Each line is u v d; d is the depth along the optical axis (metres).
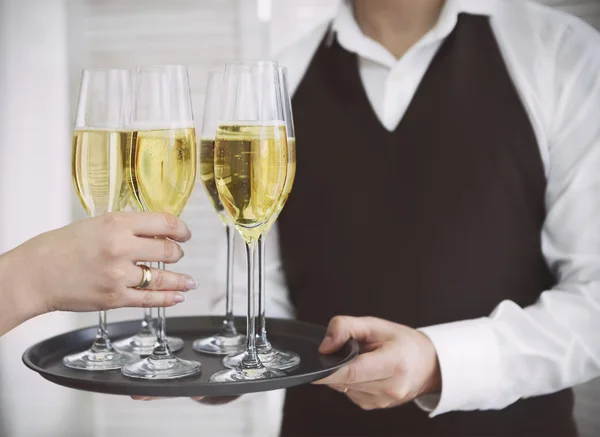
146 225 0.85
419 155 1.43
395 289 1.43
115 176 0.98
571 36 1.37
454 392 1.14
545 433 1.42
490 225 1.38
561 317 1.23
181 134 0.93
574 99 1.34
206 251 2.34
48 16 2.46
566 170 1.33
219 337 1.10
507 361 1.18
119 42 2.45
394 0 1.43
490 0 1.42
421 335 1.16
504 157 1.38
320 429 1.56
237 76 0.86
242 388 0.79
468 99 1.41
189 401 2.49
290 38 2.32
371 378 0.97
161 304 0.86
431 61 1.45
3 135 2.49
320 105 1.50
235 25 2.36
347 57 1.49
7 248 2.52
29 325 2.54
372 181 1.45
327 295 1.48
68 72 2.48
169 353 0.95
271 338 1.11
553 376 1.20
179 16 2.40
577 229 1.30
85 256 0.82
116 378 0.89
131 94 0.98
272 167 0.86
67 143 2.50
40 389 2.55
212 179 1.10
